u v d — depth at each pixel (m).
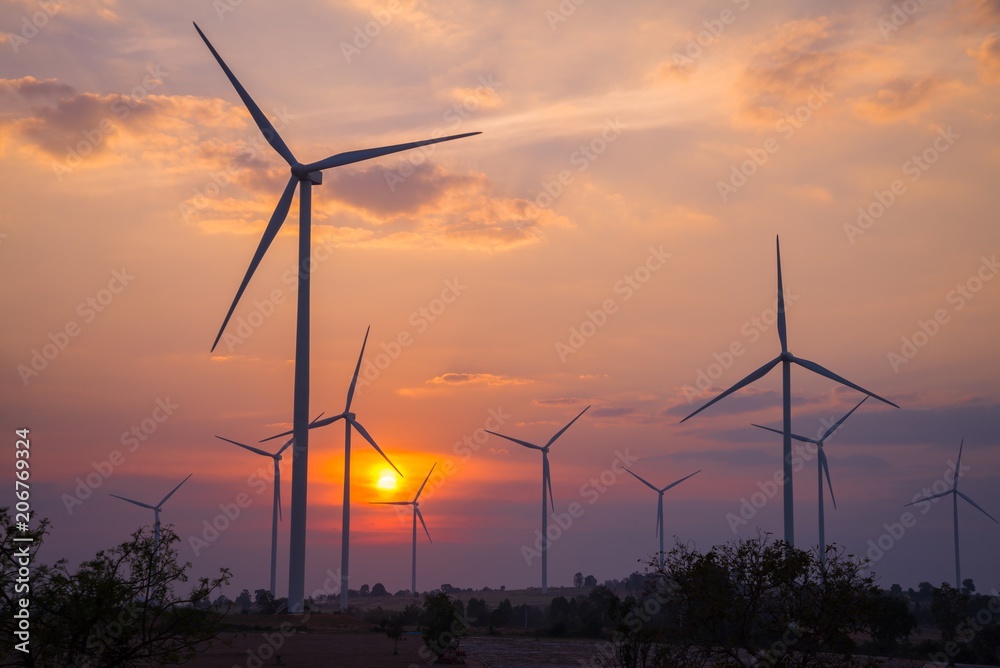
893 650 91.31
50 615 29.44
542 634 97.06
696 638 36.81
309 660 58.19
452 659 62.09
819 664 35.28
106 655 29.77
